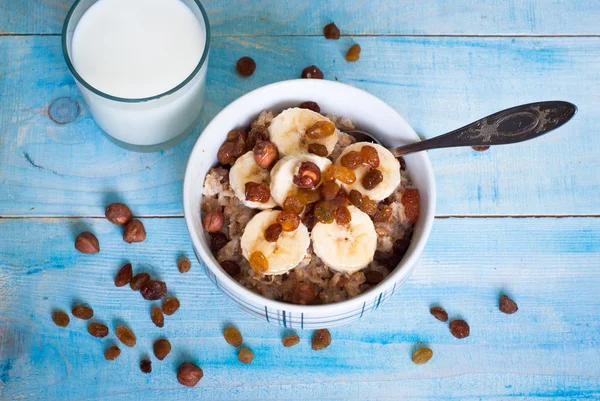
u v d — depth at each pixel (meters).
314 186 0.53
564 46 0.66
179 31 0.58
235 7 0.65
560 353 0.61
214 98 0.64
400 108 0.64
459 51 0.65
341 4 0.65
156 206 0.62
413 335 0.61
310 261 0.54
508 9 0.66
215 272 0.52
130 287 0.61
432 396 0.60
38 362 0.60
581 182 0.63
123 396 0.59
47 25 0.64
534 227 0.63
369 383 0.60
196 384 0.60
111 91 0.57
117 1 0.58
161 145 0.62
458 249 0.62
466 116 0.64
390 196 0.56
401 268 0.53
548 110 0.52
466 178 0.63
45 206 0.62
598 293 0.62
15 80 0.64
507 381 0.60
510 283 0.62
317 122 0.55
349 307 0.52
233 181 0.55
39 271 0.61
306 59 0.65
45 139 0.63
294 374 0.60
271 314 0.54
